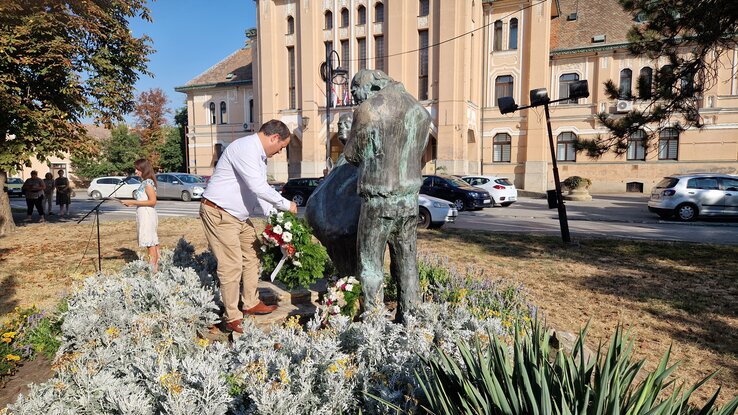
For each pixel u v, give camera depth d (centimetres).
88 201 2603
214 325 416
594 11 3372
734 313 559
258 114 3662
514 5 3094
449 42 2811
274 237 420
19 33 1077
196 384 251
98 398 259
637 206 2116
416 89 2980
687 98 934
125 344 319
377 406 248
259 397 237
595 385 199
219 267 383
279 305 462
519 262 848
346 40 3206
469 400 214
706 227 1359
